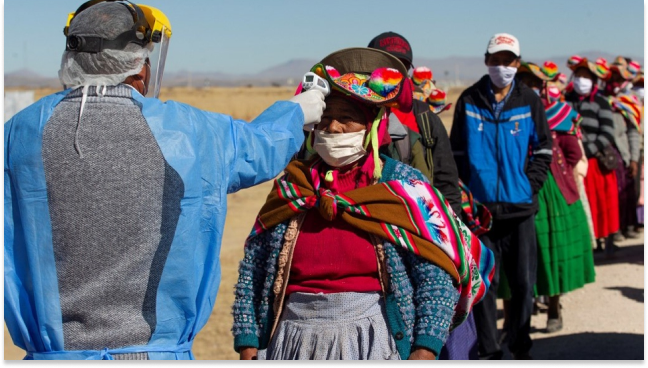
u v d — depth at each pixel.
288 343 3.69
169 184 2.95
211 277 3.11
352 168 3.85
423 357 3.53
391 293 3.66
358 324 3.62
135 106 2.97
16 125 2.96
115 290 2.90
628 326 7.75
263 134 3.29
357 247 3.66
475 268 4.05
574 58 10.02
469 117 6.76
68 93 2.99
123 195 2.90
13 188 2.97
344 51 3.98
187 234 2.99
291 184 3.81
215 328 7.78
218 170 3.11
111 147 2.91
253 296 3.87
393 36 5.85
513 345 6.66
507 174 6.60
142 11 3.09
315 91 3.62
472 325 5.03
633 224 11.90
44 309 2.89
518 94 6.69
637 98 12.15
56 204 2.89
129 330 2.91
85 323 2.90
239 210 16.17
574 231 7.61
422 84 6.68
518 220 6.62
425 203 3.76
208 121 3.13
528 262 6.63
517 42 6.59
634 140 11.39
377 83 3.75
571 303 8.73
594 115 10.14
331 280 3.68
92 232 2.88
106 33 2.97
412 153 5.20
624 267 10.22
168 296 2.98
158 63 3.19
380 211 3.67
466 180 6.82
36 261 2.90
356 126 3.79
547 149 6.66
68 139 2.90
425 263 3.66
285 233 3.78
